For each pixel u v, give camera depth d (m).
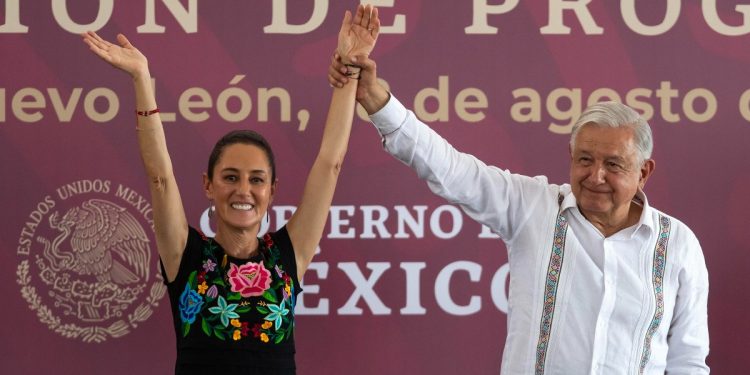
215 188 9.70
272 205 12.62
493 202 9.44
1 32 12.50
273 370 9.32
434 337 12.70
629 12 12.80
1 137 12.48
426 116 12.72
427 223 12.72
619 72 12.78
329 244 12.66
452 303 12.72
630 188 8.84
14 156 12.49
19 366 12.44
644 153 8.85
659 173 12.77
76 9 12.56
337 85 9.84
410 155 9.34
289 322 9.62
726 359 12.73
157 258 12.59
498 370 12.73
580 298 9.12
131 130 12.59
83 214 12.54
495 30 12.75
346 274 12.66
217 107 12.60
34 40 12.52
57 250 12.49
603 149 8.73
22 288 12.45
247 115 12.62
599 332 9.05
